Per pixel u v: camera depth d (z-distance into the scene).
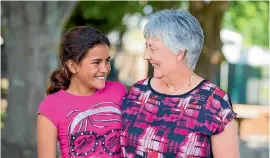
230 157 3.27
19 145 8.56
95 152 3.58
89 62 3.52
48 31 8.44
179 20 3.29
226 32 20.66
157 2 14.66
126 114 3.55
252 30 18.97
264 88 23.75
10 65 8.64
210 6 11.83
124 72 25.34
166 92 3.49
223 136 3.28
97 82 3.57
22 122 8.63
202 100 3.35
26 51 8.49
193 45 3.30
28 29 8.41
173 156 3.31
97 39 3.52
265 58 23.64
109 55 3.62
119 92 3.77
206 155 3.31
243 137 14.13
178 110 3.38
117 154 3.63
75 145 3.59
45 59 8.54
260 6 16.14
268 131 15.35
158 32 3.29
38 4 8.30
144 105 3.50
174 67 3.36
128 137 3.46
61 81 3.71
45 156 3.58
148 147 3.37
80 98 3.64
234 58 23.52
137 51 25.88
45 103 3.60
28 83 8.55
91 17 16.73
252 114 15.64
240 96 23.72
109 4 16.06
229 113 3.29
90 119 3.61
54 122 3.57
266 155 11.54
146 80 3.64
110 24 17.78
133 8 15.98
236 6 16.19
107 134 3.62
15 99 8.64
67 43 3.56
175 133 3.32
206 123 3.27
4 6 8.52
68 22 17.02
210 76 11.82
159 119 3.40
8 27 8.53
